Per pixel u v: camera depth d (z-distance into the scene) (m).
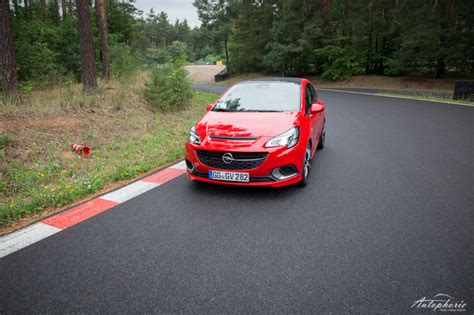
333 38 32.88
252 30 42.94
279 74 44.38
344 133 8.74
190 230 3.41
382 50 32.12
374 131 8.95
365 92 23.41
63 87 11.85
